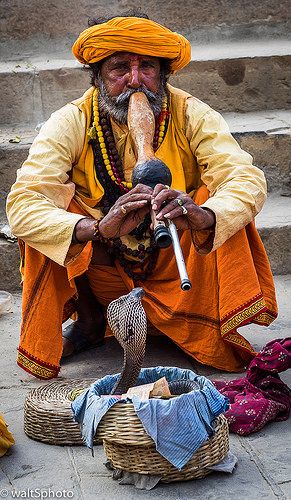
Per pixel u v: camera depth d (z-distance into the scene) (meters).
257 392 4.50
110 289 5.27
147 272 5.16
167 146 5.15
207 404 3.87
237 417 4.31
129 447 3.84
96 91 5.19
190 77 7.66
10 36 8.19
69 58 8.16
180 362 5.20
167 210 4.41
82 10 8.21
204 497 3.78
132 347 3.90
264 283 5.07
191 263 4.95
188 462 3.85
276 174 7.09
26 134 7.25
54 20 8.20
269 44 8.30
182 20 8.39
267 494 3.79
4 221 6.70
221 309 4.88
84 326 5.36
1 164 6.82
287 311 5.82
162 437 3.77
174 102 5.22
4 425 4.22
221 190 4.92
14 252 6.32
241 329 5.58
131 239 5.06
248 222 4.87
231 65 7.65
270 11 8.44
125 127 5.09
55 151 5.01
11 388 4.91
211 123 5.14
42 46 8.22
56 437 4.27
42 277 4.92
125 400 3.83
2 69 7.63
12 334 5.66
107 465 4.03
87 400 3.92
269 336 5.46
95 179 5.13
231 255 4.87
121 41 4.86
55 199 4.95
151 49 4.89
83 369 5.15
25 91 7.55
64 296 4.99
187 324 5.03
